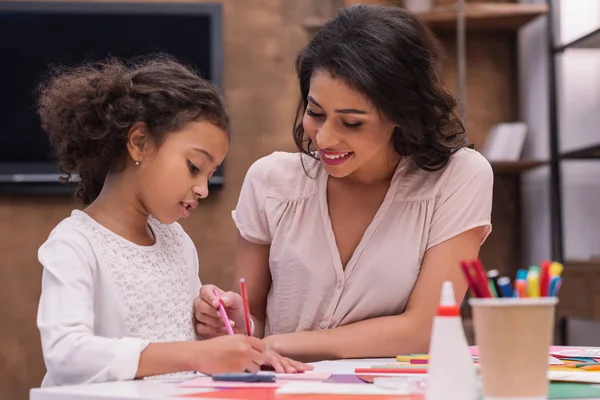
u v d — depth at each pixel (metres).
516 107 5.20
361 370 1.61
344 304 2.14
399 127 1.99
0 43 5.30
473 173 2.14
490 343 1.18
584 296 4.48
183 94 1.81
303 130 2.16
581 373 1.53
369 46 1.90
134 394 1.27
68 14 5.33
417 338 2.04
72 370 1.50
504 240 5.23
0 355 5.24
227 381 1.45
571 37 4.96
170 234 2.01
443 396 1.14
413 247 2.12
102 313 1.72
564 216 5.00
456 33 5.22
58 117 1.88
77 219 1.76
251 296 2.31
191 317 1.97
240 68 5.44
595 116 4.64
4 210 5.31
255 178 2.28
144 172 1.81
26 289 5.28
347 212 2.18
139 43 5.34
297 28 5.45
